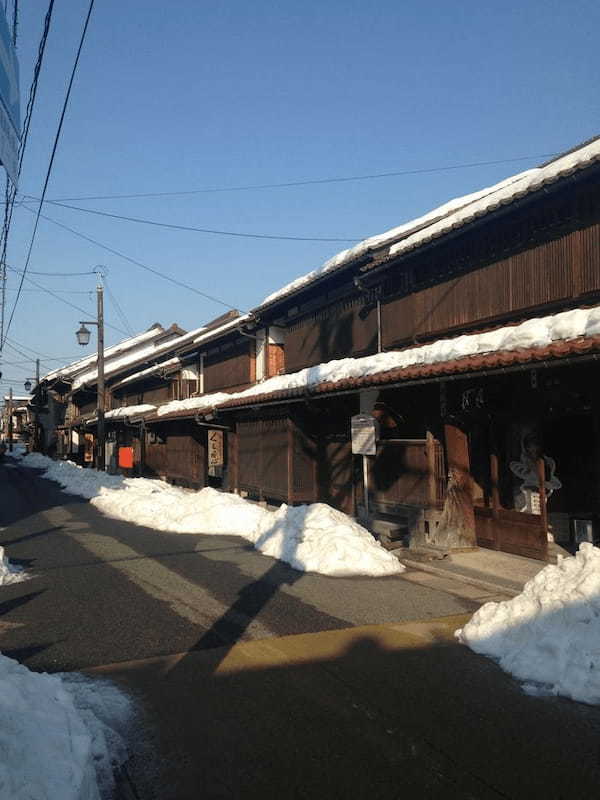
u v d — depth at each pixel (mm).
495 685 4477
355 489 12891
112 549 10125
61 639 5551
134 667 4875
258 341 19688
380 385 9625
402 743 3652
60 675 4691
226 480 20734
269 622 6043
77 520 13828
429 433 9734
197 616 6254
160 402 28734
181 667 4875
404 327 12070
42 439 55344
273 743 3672
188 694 4363
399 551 9438
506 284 9578
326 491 14164
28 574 8242
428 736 3729
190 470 22922
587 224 8172
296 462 14289
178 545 10547
